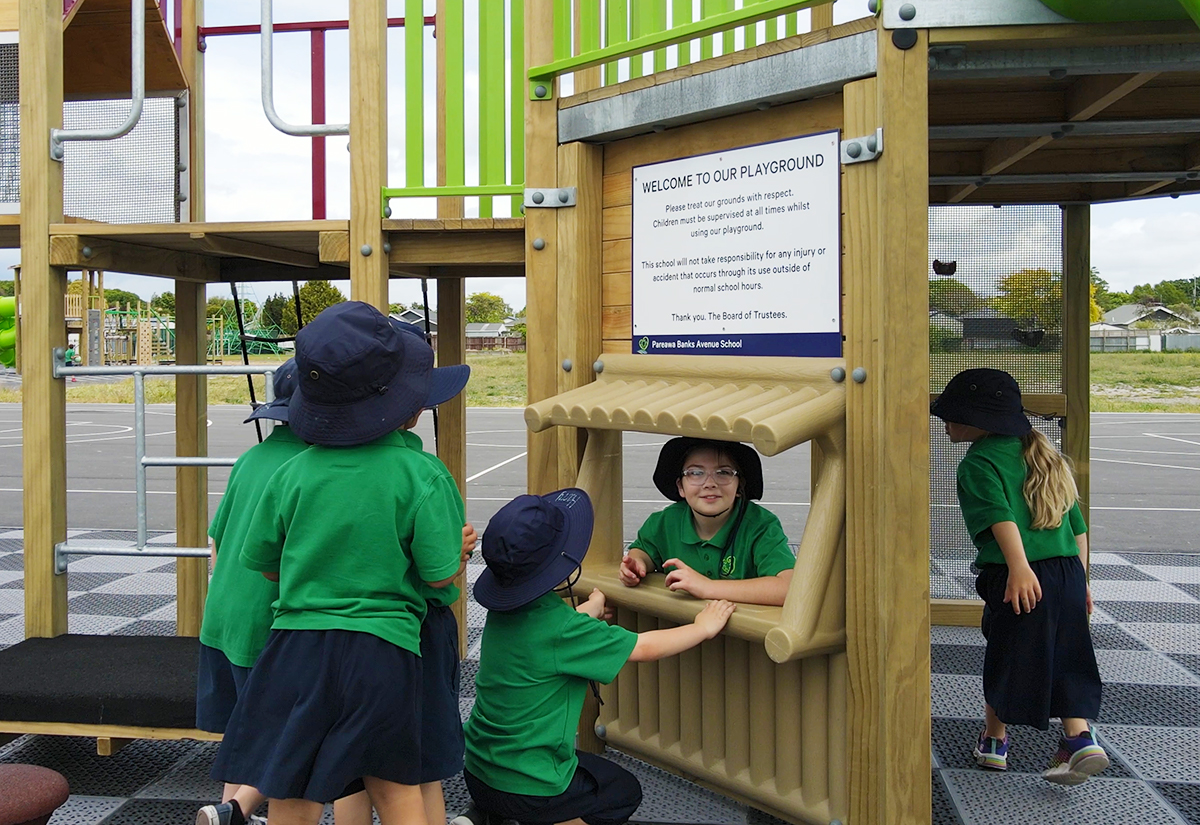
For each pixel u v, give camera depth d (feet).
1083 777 10.93
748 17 9.93
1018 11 8.63
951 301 17.62
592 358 11.80
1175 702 14.37
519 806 8.78
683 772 11.00
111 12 15.70
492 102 13.39
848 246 9.23
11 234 14.96
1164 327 195.00
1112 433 66.64
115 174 16.02
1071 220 17.30
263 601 9.28
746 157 10.23
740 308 10.35
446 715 8.89
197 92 16.61
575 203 11.69
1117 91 10.84
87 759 12.38
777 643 9.04
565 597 11.11
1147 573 23.47
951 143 15.43
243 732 8.09
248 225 13.26
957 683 15.35
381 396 8.24
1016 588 11.03
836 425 9.34
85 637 13.28
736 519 10.64
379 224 13.05
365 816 9.38
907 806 9.03
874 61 9.00
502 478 43.29
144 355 129.59
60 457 13.70
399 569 8.19
